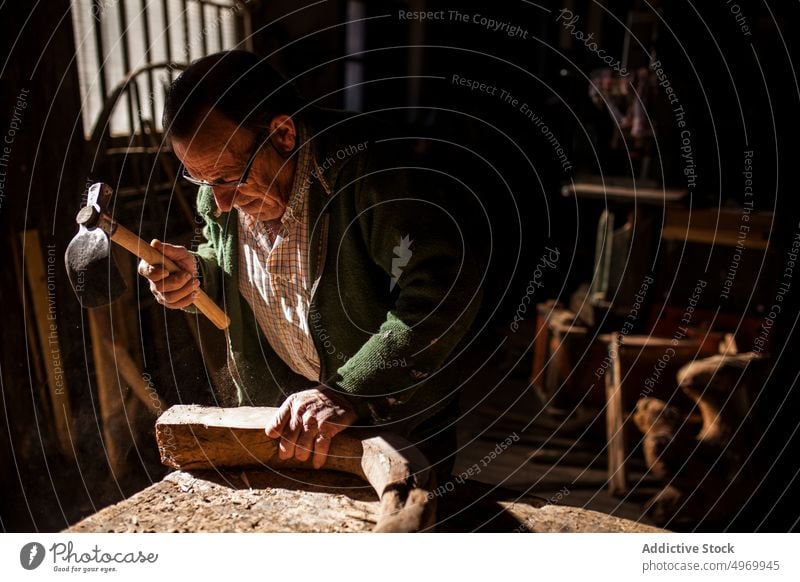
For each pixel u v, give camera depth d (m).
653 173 3.41
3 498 2.50
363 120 1.28
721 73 3.07
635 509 2.87
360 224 1.23
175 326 2.58
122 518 1.05
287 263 1.33
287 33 4.62
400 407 1.38
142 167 3.17
